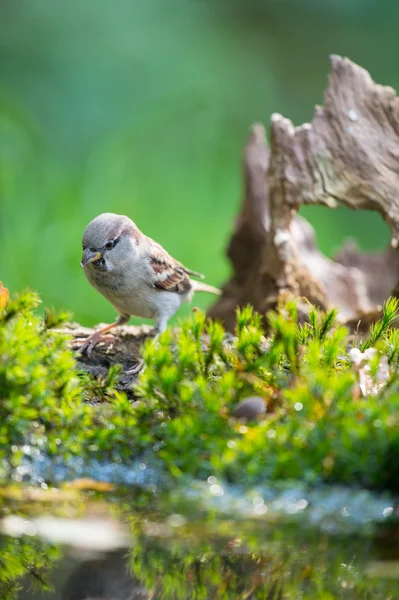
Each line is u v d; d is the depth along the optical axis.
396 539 5.66
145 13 25.61
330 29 27.33
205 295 18.58
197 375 7.21
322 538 5.66
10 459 6.53
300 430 6.26
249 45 26.81
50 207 20.23
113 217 9.81
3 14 24.78
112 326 9.70
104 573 5.20
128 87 24.67
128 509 6.02
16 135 21.72
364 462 6.14
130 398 7.90
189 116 24.48
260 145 12.69
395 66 26.58
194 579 5.22
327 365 7.26
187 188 23.12
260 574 5.22
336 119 10.27
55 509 6.02
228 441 6.37
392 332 8.35
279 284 10.56
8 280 18.44
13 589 5.00
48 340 7.45
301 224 12.77
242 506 6.04
